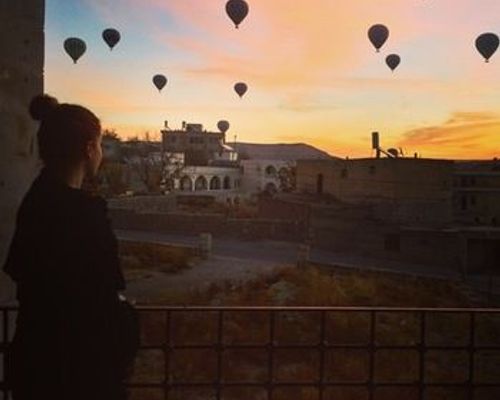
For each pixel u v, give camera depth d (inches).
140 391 435.8
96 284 81.2
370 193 1727.4
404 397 503.2
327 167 1857.8
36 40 162.7
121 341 83.6
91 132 87.6
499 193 2129.7
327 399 485.1
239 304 851.4
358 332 668.7
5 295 147.6
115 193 2369.6
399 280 1141.7
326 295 923.4
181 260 1146.7
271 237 1567.4
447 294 1083.3
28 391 80.8
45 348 80.4
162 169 2952.8
